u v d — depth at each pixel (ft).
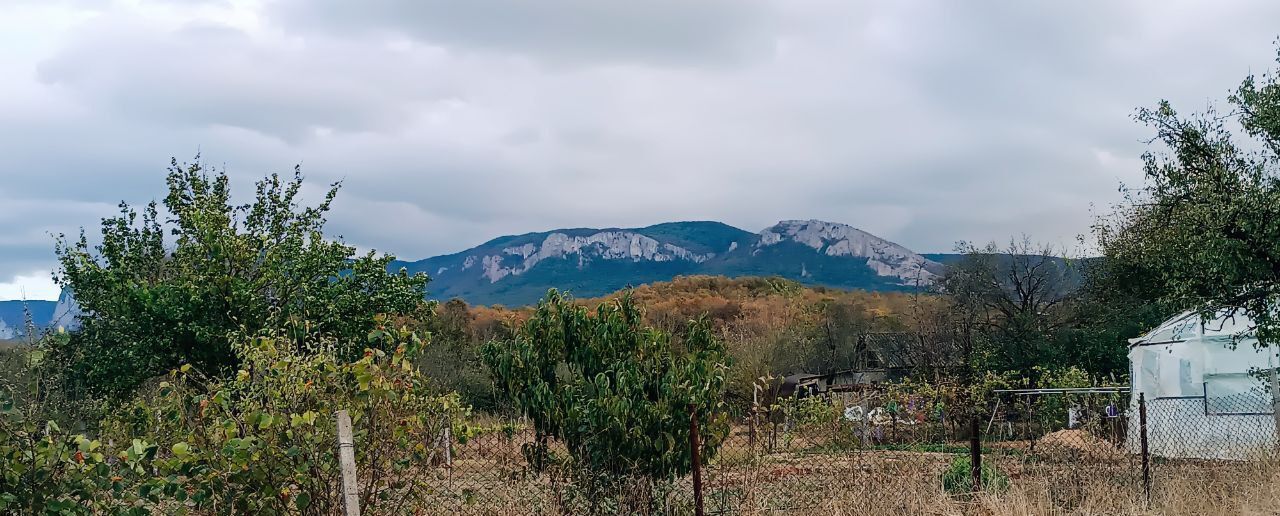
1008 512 29.66
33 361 21.93
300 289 67.31
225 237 65.57
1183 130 36.35
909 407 48.52
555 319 30.81
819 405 36.50
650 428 28.89
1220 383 55.98
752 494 28.84
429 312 73.00
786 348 126.11
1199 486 32.32
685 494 29.32
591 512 28.22
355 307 68.54
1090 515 30.58
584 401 29.09
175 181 73.67
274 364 22.75
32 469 19.47
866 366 119.03
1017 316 107.76
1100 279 105.81
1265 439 49.55
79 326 65.67
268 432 22.30
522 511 27.20
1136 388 61.00
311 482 22.68
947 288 118.11
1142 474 33.19
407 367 23.76
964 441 46.42
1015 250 113.50
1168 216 37.91
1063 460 35.58
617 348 30.30
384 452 23.56
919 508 30.07
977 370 93.76
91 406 36.32
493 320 160.35
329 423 22.58
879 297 247.91
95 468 20.15
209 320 63.00
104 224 71.67
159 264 71.61
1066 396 64.64
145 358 62.08
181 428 23.15
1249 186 34.60
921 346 105.40
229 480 21.97
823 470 31.65
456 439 25.44
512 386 30.42
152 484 20.40
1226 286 35.99
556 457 29.48
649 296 307.58
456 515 25.94
